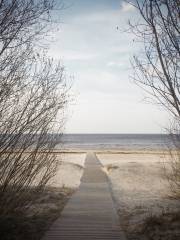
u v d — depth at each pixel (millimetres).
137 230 7320
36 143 6957
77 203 9883
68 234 6410
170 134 8523
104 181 15656
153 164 22938
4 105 5762
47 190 12547
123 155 37875
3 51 5352
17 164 6301
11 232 6438
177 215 7961
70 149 52688
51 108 6617
